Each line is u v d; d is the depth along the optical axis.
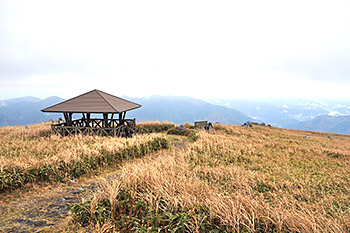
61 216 5.17
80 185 7.50
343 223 4.68
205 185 6.30
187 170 8.43
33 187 6.98
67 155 8.94
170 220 4.15
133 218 4.46
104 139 15.20
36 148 11.77
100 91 20.48
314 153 15.89
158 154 12.91
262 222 4.31
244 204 4.79
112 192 5.04
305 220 4.17
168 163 8.91
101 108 17.66
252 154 13.59
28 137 16.61
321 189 7.86
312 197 6.95
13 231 4.43
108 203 5.01
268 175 9.06
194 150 13.52
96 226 4.38
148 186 5.55
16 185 6.77
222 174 8.38
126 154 11.14
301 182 8.23
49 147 12.00
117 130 17.78
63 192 6.79
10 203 5.88
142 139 13.81
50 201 6.10
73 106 18.12
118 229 4.34
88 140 15.00
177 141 18.17
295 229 4.01
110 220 4.55
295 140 23.69
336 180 9.01
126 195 5.28
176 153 12.67
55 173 7.78
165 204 4.78
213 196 5.20
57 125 18.08
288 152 15.34
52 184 7.36
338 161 13.45
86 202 5.07
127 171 6.76
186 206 4.58
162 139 15.00
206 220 4.18
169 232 4.06
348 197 7.11
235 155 12.61
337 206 6.33
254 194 6.71
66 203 5.98
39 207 5.69
